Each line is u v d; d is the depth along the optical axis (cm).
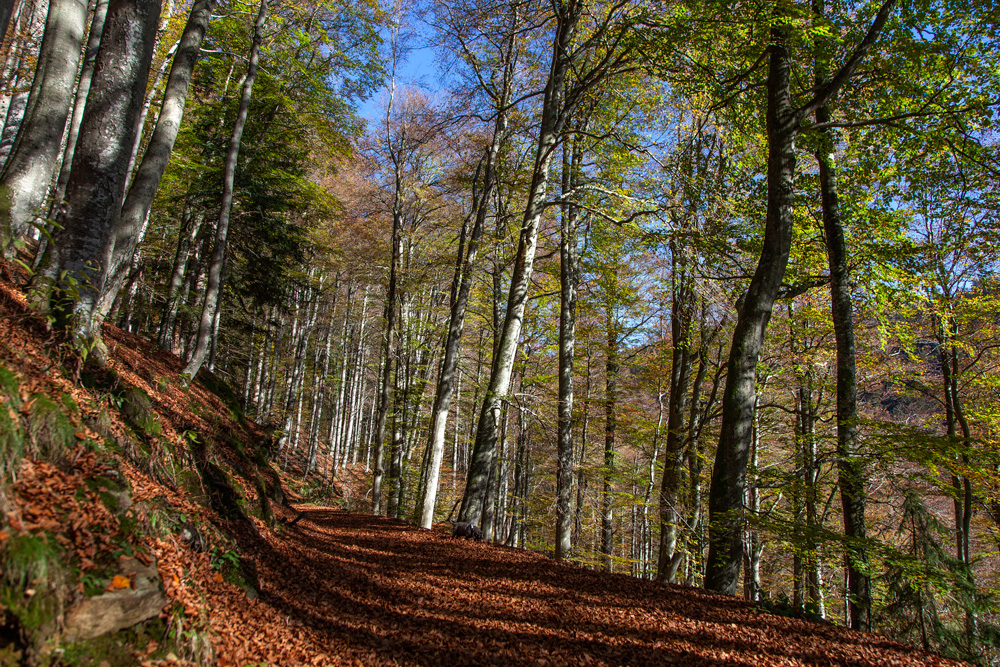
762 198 1248
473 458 1295
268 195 1574
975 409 1477
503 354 1320
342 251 2148
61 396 466
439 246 2103
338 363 3875
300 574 677
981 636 699
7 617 276
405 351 2208
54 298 561
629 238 1398
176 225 1912
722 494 838
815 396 1669
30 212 712
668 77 1163
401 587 752
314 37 1666
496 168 1603
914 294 1293
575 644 579
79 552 341
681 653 564
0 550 287
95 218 594
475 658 529
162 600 369
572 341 1463
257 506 783
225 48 1592
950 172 1191
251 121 1573
